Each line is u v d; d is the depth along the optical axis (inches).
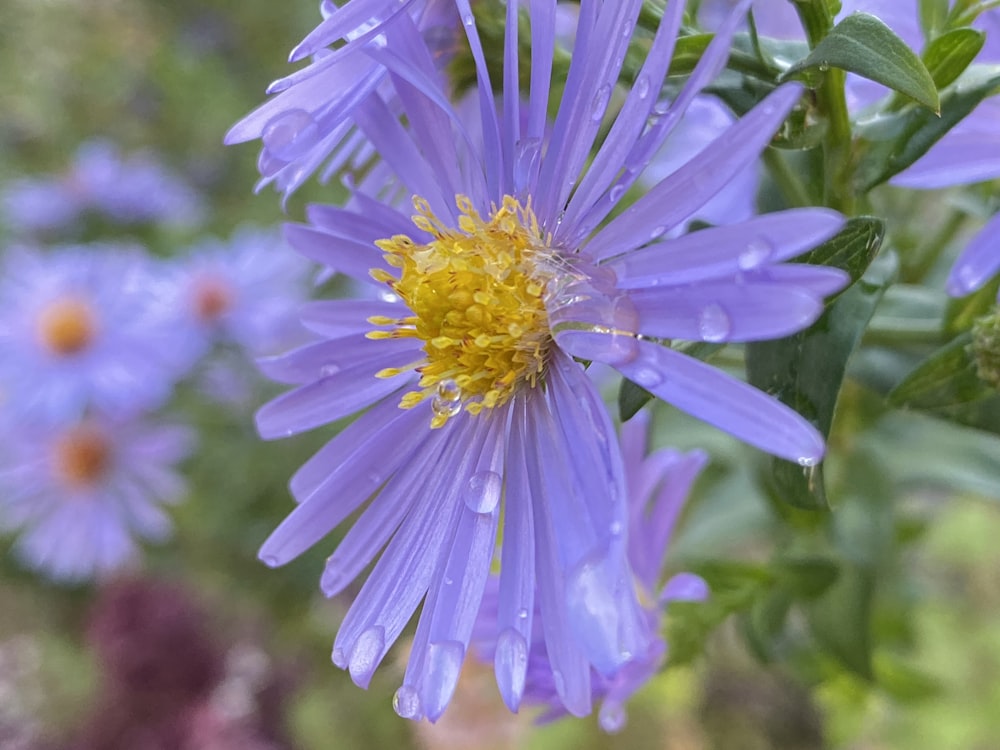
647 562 2.1
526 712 3.2
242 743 4.0
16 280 4.9
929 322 2.0
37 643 5.6
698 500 3.1
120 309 4.8
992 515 4.7
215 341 5.0
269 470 5.3
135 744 4.0
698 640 2.2
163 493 5.0
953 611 4.7
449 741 3.2
